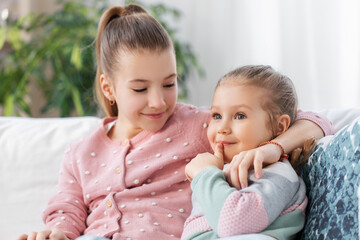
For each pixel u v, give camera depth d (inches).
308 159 43.8
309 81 104.2
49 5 124.1
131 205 47.6
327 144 41.4
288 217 38.7
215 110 44.1
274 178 39.4
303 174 44.3
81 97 105.4
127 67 47.1
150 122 48.2
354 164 35.3
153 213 47.1
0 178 58.2
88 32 104.7
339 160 37.6
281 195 38.4
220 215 37.5
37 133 61.3
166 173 49.3
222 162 43.0
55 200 50.9
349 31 100.1
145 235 45.2
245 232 36.8
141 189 48.3
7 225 56.2
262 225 36.9
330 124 47.4
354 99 100.1
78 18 108.1
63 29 108.5
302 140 43.9
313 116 46.9
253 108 42.3
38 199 57.2
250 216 36.7
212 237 39.5
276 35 106.3
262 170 40.4
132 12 54.7
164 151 49.7
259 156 39.7
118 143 52.1
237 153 43.1
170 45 48.7
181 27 114.7
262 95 42.6
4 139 60.7
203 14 113.4
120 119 53.6
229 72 45.4
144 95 47.3
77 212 49.7
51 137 60.9
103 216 48.6
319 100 103.6
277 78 44.1
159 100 46.7
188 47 107.0
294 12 104.4
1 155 59.3
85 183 50.6
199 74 106.6
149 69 46.6
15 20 120.8
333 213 36.1
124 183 48.9
